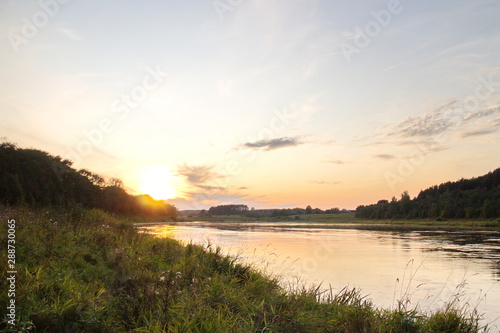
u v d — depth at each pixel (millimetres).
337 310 6840
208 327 4875
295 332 5488
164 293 5930
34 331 4227
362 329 5672
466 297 10250
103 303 5328
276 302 6617
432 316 6535
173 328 4801
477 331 6445
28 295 4844
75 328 4457
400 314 6160
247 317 5816
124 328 4863
